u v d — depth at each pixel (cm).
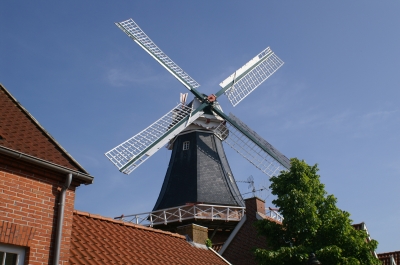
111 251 1241
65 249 1009
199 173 2970
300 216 1720
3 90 1246
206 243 1717
